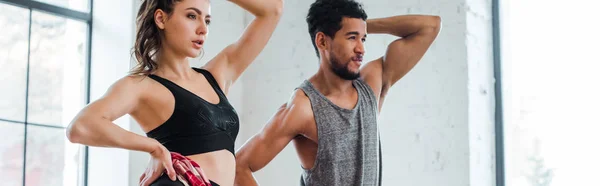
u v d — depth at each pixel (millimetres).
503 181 4590
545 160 4539
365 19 3314
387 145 4652
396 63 3490
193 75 2811
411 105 4613
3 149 4324
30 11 4473
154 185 2547
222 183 2695
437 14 4594
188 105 2684
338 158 3217
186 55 2738
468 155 4445
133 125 4461
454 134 4484
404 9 4676
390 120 4656
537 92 4582
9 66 4379
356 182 3234
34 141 4434
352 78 3258
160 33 2758
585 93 4469
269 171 5047
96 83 4574
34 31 4480
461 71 4500
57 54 4547
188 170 2553
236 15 5082
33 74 4457
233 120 2809
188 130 2672
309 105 3254
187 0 2738
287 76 5035
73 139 2477
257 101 5133
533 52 4609
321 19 3301
